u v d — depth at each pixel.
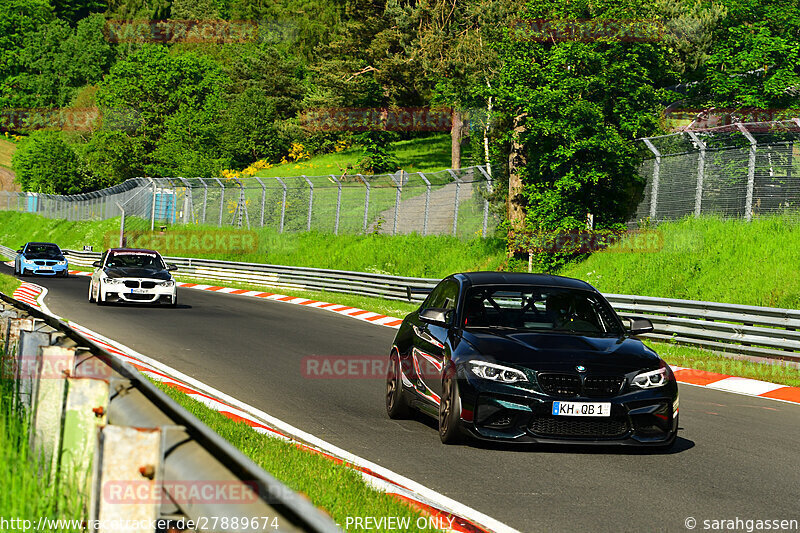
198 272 86.38
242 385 24.38
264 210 105.19
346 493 12.20
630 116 60.03
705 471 15.64
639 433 16.50
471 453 16.50
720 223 53.00
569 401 16.06
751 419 22.11
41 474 8.47
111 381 7.89
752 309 33.97
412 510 11.80
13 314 15.38
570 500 13.24
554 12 60.78
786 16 74.69
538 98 59.41
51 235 162.38
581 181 59.50
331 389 24.38
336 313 53.78
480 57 100.12
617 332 18.44
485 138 103.94
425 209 86.06
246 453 13.99
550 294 18.97
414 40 137.12
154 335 35.59
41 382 9.37
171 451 6.11
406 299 60.19
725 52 75.69
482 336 17.38
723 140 58.59
